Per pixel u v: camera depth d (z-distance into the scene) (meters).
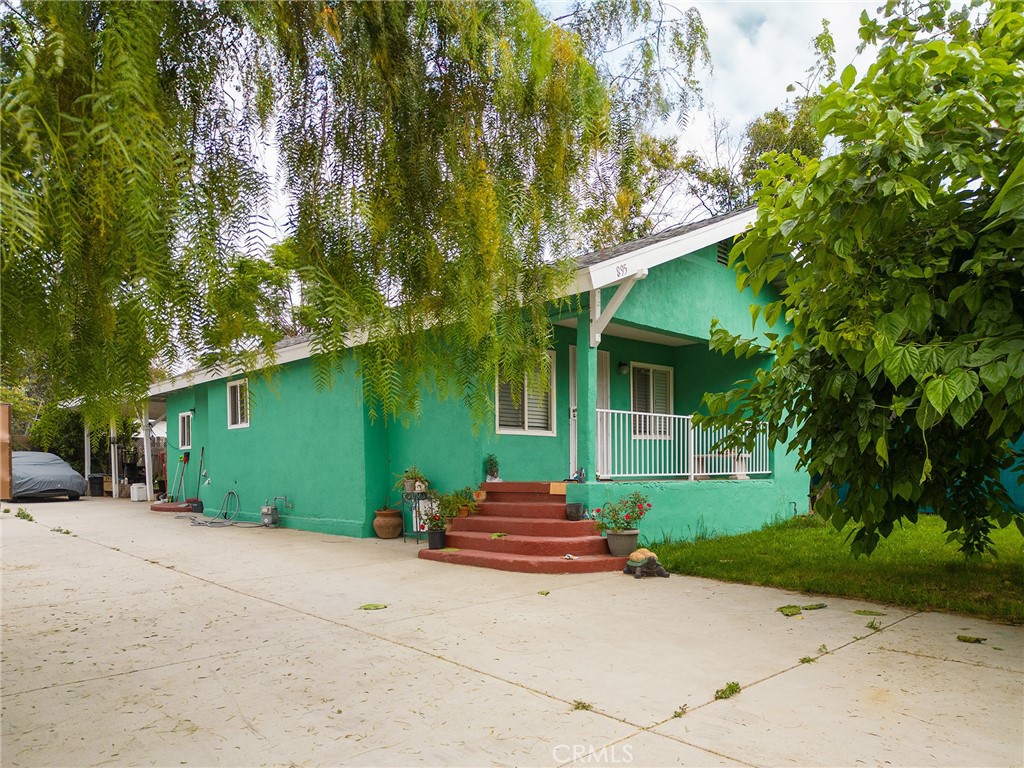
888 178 4.00
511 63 3.23
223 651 4.70
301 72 2.97
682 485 9.43
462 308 3.09
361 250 2.94
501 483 9.31
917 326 4.28
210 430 15.30
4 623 5.54
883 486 5.63
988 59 4.08
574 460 10.83
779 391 5.98
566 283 3.54
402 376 3.23
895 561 7.59
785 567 7.35
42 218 1.82
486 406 3.38
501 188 3.22
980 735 3.23
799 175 4.79
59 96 1.91
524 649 4.64
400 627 5.27
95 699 3.80
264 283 2.53
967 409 4.06
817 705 3.61
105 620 5.62
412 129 3.22
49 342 2.21
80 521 13.88
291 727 3.39
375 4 2.98
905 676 4.07
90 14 1.96
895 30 6.01
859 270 4.48
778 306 5.61
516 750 3.10
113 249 2.06
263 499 13.34
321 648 4.73
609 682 3.98
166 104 2.36
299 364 12.38
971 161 4.17
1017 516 5.82
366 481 10.91
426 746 3.15
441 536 8.74
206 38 2.57
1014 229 4.43
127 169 1.83
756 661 4.36
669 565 7.61
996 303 4.39
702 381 11.86
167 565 8.36
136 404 2.36
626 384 11.21
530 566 7.51
